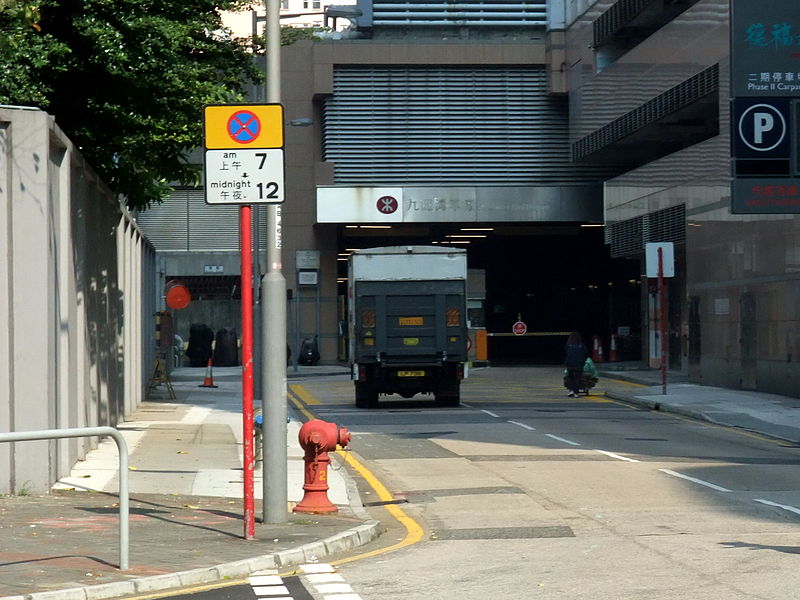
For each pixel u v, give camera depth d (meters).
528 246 73.44
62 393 17.47
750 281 37.22
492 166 62.47
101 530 12.79
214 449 21.97
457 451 22.11
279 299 13.62
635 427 27.41
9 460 15.55
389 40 62.97
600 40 54.62
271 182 12.53
